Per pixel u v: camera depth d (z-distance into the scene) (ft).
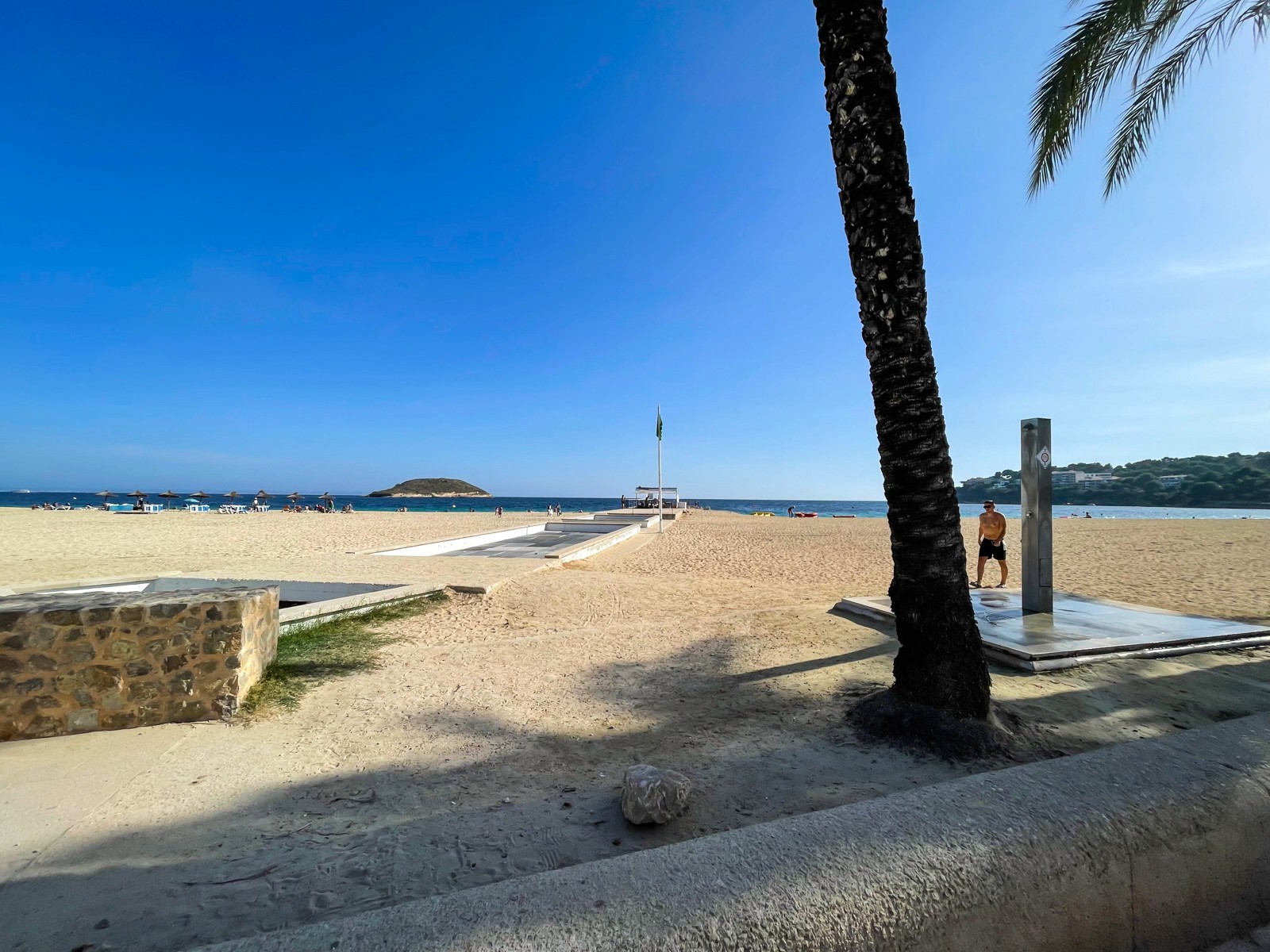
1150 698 15.16
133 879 8.18
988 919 4.78
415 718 14.69
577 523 101.50
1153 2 20.48
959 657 12.85
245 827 9.66
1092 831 5.33
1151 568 41.50
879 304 13.08
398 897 7.78
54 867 8.44
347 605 24.50
